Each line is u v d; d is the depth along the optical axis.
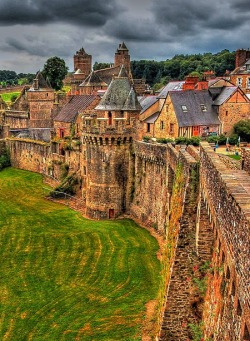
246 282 13.27
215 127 73.31
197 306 26.50
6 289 43.53
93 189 65.25
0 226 63.12
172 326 28.41
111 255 50.44
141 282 43.44
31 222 64.62
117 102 65.81
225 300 17.47
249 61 111.06
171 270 28.55
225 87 78.25
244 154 30.67
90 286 43.41
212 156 24.64
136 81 158.62
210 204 23.23
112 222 62.53
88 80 129.38
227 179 18.73
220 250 19.52
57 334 35.34
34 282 44.94
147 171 59.03
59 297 41.56
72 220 65.12
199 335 24.42
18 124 128.50
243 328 13.62
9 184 91.00
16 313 38.97
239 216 14.64
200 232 26.17
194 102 74.12
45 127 123.19
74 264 48.88
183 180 32.81
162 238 53.91
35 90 123.00
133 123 63.72
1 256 51.97
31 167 102.44
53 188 84.06
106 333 34.78
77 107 91.19
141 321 36.09
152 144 56.88
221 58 193.38
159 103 79.44
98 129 62.75
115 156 63.53
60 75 181.62
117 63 159.62
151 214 58.41
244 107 74.94
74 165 79.62
